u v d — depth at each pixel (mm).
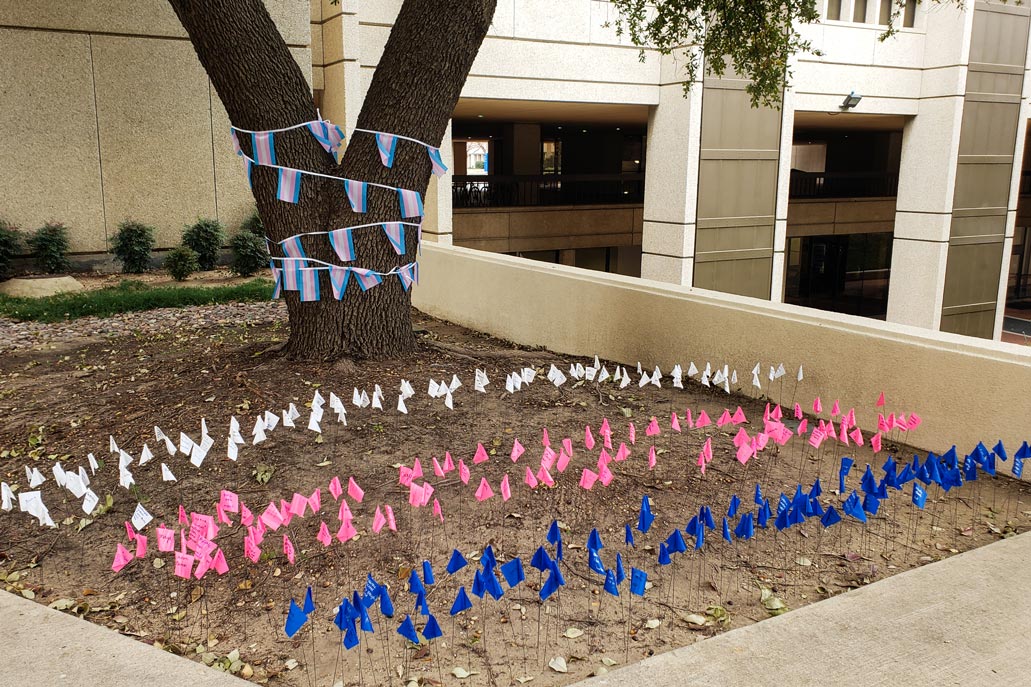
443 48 7141
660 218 19922
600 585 4188
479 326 11477
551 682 3367
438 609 3957
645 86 19156
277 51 6980
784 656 3408
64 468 5617
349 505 5008
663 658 3400
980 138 22312
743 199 19969
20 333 10203
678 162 19078
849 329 6645
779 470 5699
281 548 4547
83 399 7133
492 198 25125
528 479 4473
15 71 13883
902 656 3408
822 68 20719
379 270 7457
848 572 4367
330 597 4078
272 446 5801
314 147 7215
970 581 4078
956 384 5902
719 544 4648
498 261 10930
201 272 15492
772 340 7285
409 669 3482
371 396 6734
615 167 33312
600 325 9234
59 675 3285
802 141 36406
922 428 6168
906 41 21719
